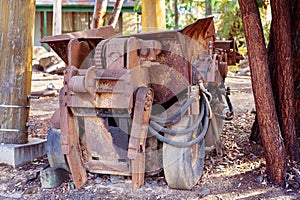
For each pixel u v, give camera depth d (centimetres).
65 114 316
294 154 389
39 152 462
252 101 896
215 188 347
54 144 357
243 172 384
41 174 357
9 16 441
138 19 1917
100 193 339
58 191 348
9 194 346
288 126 387
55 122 362
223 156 434
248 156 432
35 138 497
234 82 1250
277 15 369
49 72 1367
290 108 385
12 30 441
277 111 410
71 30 1989
